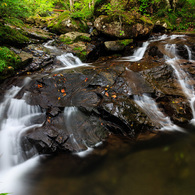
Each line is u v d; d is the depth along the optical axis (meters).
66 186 2.93
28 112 4.55
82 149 3.64
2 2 6.46
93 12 10.65
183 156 3.45
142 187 2.80
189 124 4.43
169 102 4.91
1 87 5.34
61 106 4.45
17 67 6.04
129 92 4.94
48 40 8.95
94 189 2.84
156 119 4.45
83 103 4.50
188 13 11.15
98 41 9.23
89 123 4.19
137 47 8.27
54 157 3.56
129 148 3.72
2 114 4.50
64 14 10.91
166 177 2.97
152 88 5.21
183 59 6.79
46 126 4.00
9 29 7.24
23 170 3.38
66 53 7.84
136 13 9.14
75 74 5.54
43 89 5.00
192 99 5.08
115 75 5.54
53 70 6.46
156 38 9.38
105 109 4.25
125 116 4.18
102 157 3.51
